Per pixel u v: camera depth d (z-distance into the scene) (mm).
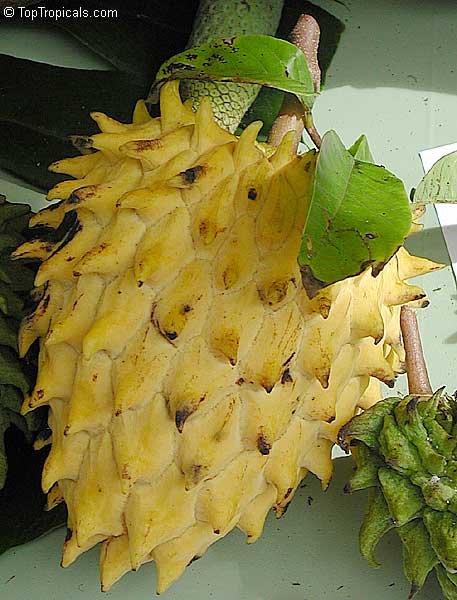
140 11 356
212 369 214
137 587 277
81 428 222
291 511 292
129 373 216
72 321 223
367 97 361
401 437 241
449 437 241
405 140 354
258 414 220
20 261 271
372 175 211
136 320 217
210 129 227
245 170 219
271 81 255
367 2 378
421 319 327
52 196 239
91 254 218
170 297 214
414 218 290
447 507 236
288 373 221
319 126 354
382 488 246
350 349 236
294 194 215
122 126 246
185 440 218
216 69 258
